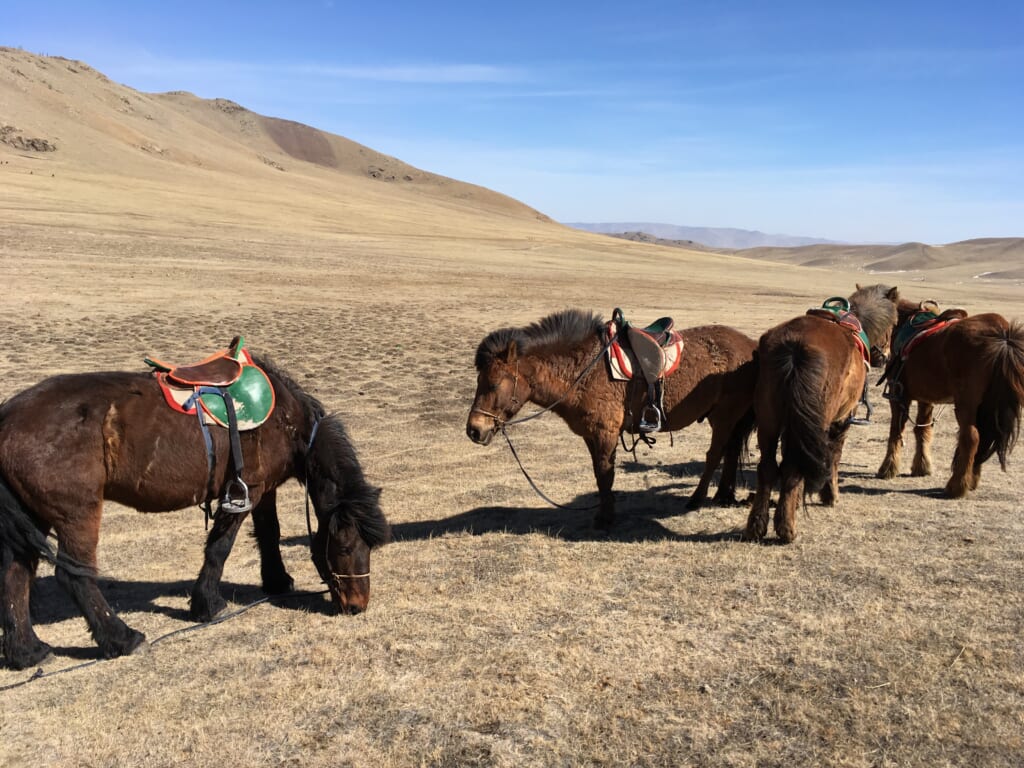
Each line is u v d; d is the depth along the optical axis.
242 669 4.73
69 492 4.51
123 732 4.08
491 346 6.79
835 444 7.45
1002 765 3.59
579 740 3.88
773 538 6.71
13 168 79.94
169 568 6.77
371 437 11.66
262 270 36.38
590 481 9.23
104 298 25.42
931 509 7.45
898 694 4.18
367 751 3.84
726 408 7.52
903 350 8.41
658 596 5.58
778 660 4.58
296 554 7.12
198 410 4.96
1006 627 4.90
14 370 15.12
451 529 7.53
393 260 46.91
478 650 4.84
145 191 79.31
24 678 4.68
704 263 77.88
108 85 183.12
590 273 50.50
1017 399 7.13
